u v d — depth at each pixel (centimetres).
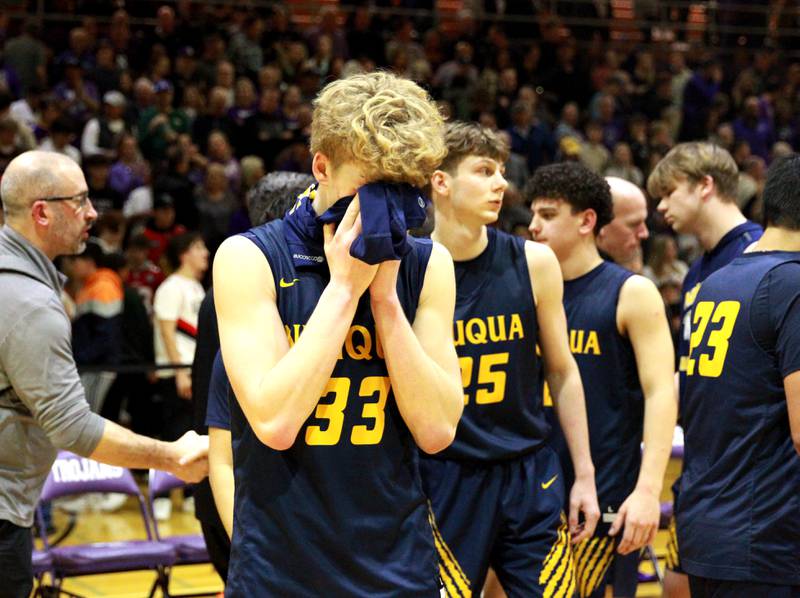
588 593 389
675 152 436
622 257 455
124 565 533
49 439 342
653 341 382
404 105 203
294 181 355
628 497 378
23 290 335
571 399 362
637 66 1656
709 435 335
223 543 408
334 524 212
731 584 327
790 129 1653
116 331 862
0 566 341
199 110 1289
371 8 1587
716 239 430
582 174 393
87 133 1201
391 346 211
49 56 1339
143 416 887
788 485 320
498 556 348
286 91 1336
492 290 349
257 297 213
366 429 215
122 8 1462
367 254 198
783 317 317
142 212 1108
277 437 204
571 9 1733
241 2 1517
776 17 1806
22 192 349
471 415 344
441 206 350
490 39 1594
